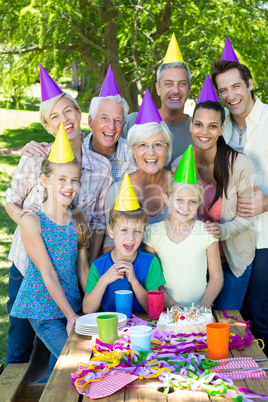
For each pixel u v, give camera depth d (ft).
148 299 7.17
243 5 22.35
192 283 7.79
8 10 22.59
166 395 4.97
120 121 8.96
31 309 7.77
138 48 24.18
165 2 22.02
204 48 22.20
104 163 8.79
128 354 5.73
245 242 8.79
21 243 8.76
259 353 6.00
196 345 6.15
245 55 22.31
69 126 8.42
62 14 21.30
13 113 55.16
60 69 26.30
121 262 7.39
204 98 8.67
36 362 9.53
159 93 10.86
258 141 9.13
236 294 8.90
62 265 7.81
